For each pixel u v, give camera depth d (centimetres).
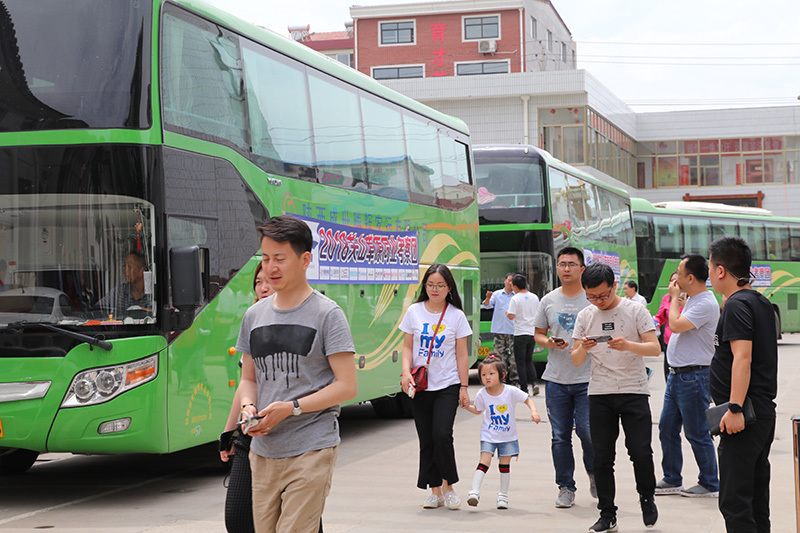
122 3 821
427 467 792
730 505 542
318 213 1081
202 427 866
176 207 825
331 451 441
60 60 815
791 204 5181
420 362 786
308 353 438
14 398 782
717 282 561
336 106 1150
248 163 948
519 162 1972
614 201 2561
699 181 5300
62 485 928
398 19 5503
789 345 3338
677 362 821
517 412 1452
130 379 791
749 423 538
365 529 713
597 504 743
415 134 1387
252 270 943
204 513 780
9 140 808
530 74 4347
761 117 5209
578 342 707
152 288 802
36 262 801
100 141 800
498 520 743
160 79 823
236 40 953
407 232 1325
